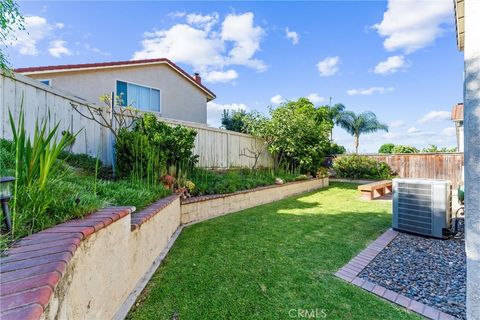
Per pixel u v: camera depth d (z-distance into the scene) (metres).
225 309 2.29
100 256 1.88
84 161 4.67
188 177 6.19
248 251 3.61
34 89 4.00
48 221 1.83
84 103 5.01
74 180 3.39
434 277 2.87
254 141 9.98
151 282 2.75
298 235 4.32
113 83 10.18
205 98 14.45
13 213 1.64
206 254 3.51
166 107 12.08
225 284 2.72
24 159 2.11
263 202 7.56
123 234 2.34
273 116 10.03
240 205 6.63
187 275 2.91
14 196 1.70
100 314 1.86
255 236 4.27
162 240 3.67
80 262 1.57
